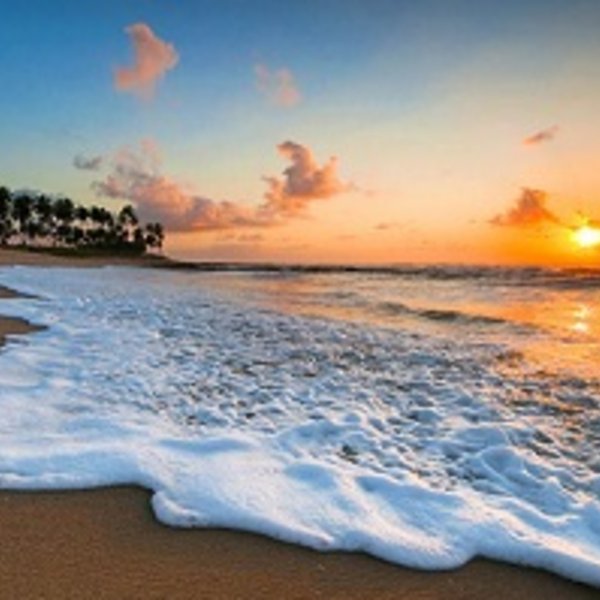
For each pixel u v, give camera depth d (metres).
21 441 5.08
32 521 3.79
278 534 3.70
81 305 16.48
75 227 140.00
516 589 3.27
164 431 5.59
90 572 3.24
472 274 44.78
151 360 8.99
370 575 3.34
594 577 3.35
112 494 4.18
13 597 2.99
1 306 15.24
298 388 7.58
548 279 34.44
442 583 3.29
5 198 123.50
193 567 3.33
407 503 4.20
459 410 6.71
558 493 4.46
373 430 5.91
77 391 6.90
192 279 43.97
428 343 11.14
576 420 6.33
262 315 15.65
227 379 8.00
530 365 9.08
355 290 28.44
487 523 3.88
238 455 4.97
